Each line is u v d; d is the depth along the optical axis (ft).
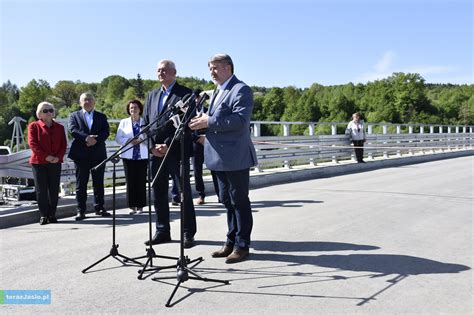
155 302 11.64
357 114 48.80
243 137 14.78
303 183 36.06
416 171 45.24
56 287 12.75
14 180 26.08
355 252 15.99
